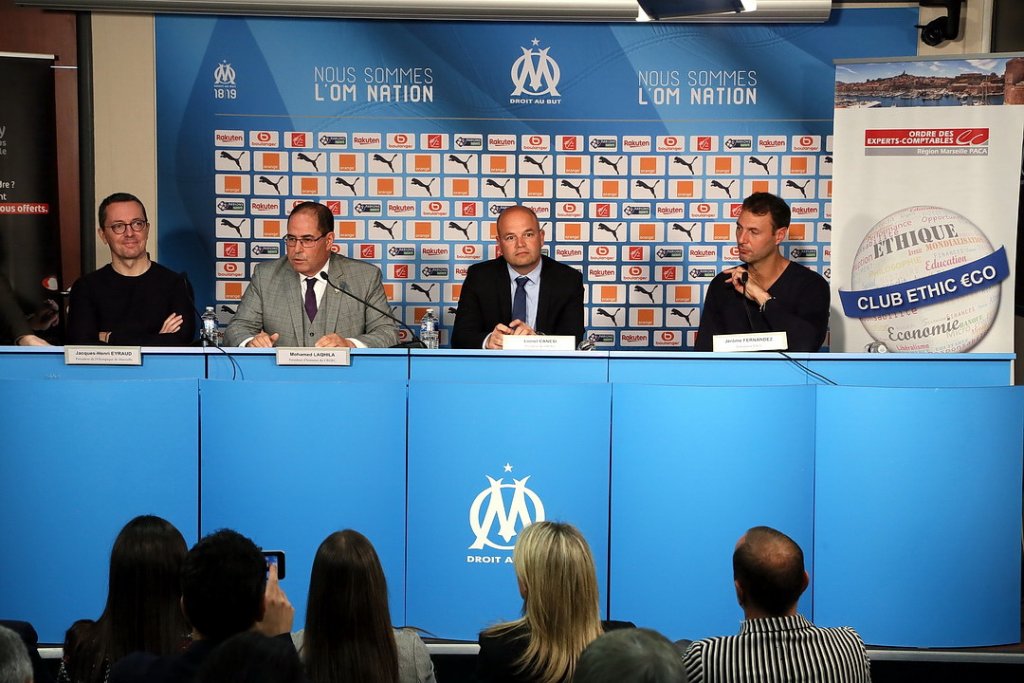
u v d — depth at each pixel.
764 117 5.54
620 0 5.37
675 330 5.63
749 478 3.32
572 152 5.57
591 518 3.37
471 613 3.38
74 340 4.33
